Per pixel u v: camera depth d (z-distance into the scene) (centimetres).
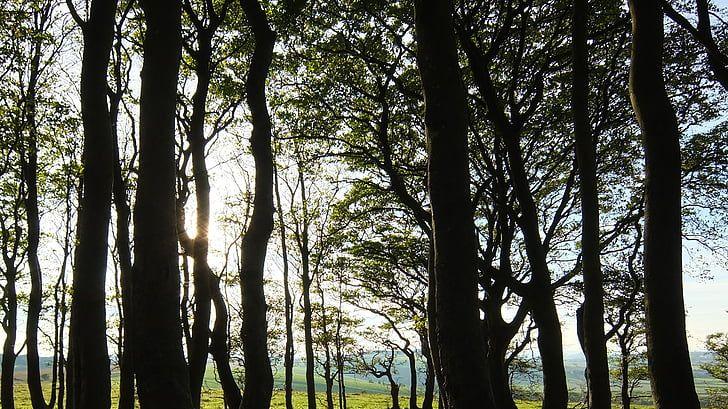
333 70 1505
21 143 1393
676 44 1359
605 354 859
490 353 1491
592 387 858
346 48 1401
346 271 2489
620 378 3262
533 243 1023
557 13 1362
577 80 927
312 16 1340
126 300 1116
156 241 526
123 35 1416
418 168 1583
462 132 582
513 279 1133
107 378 750
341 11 1365
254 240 821
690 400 566
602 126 1448
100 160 757
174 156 560
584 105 923
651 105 639
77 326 738
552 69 1382
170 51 566
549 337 970
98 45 767
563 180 1894
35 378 1677
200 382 954
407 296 2605
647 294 607
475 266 559
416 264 2116
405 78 1470
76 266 754
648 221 620
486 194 1655
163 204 536
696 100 1495
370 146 1675
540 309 990
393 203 1959
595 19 1329
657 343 588
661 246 603
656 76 646
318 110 1544
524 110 1511
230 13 1321
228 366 1037
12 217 1797
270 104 1549
